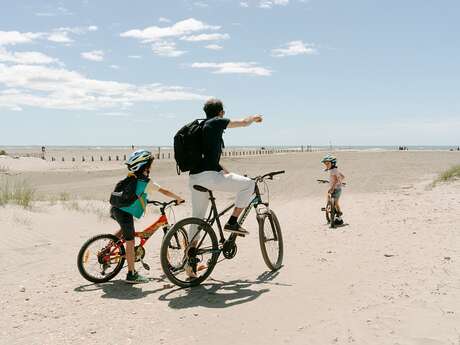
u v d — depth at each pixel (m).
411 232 9.05
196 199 6.54
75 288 6.34
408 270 6.20
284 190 23.30
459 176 20.19
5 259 8.03
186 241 6.41
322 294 5.52
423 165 40.88
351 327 4.40
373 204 14.95
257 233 10.58
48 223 11.42
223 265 7.38
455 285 5.36
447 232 8.68
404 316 4.54
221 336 4.50
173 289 6.18
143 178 6.31
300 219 13.01
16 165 50.47
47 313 5.32
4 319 5.15
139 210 6.34
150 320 5.01
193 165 6.28
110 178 33.28
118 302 5.67
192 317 5.05
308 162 50.91
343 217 12.58
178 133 6.34
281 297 5.54
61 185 28.17
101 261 6.52
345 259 7.23
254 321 4.82
